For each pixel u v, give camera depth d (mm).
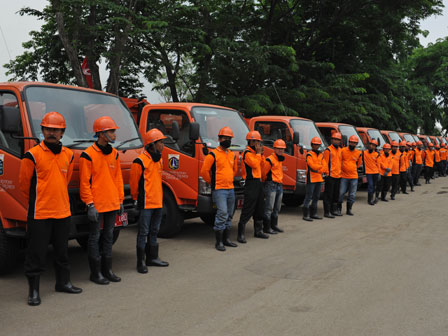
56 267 4895
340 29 22969
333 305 4555
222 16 18031
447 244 7465
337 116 19906
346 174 10648
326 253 6820
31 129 5238
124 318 4188
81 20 13805
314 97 19828
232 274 5672
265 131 11039
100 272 5332
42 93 5637
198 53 17750
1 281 5379
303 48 22828
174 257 6559
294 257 6562
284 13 21344
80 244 7230
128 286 5172
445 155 23375
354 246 7312
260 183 7625
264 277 5543
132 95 18969
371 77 24141
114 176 5309
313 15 23016
